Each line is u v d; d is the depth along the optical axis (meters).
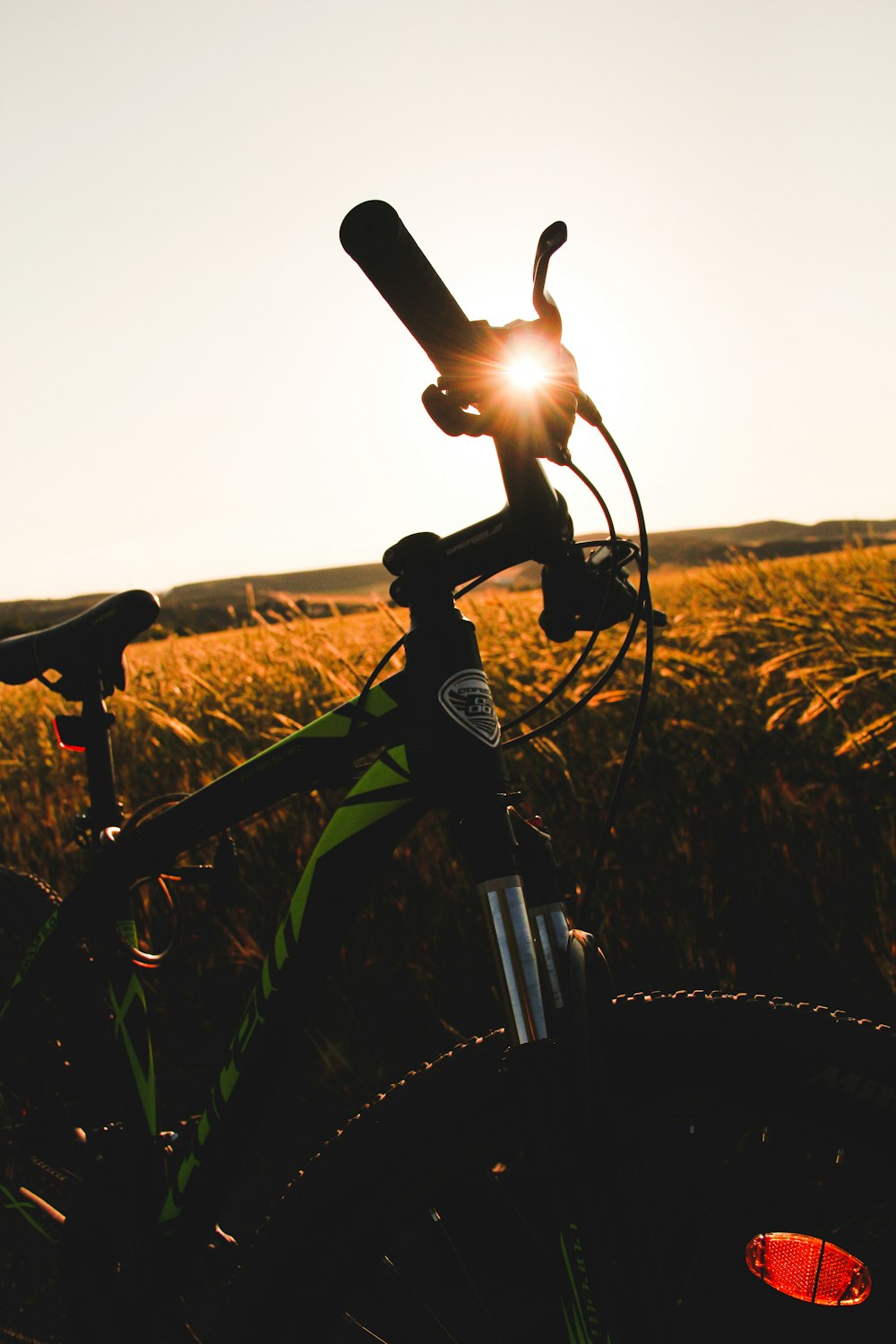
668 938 2.68
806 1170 1.12
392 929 2.90
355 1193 1.16
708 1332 1.20
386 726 1.23
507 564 1.17
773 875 2.80
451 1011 2.66
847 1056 0.97
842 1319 1.18
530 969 1.03
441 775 1.12
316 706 4.29
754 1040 1.00
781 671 4.12
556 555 1.15
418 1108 1.14
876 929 2.57
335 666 4.25
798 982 2.54
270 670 4.86
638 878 2.90
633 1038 1.04
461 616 1.19
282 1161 2.25
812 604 4.24
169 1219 1.33
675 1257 1.20
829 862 2.83
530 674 4.32
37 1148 1.71
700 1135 1.13
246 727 4.44
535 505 1.05
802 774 3.46
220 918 3.12
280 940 1.24
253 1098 1.26
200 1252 1.36
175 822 1.42
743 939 2.67
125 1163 1.45
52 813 4.12
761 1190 1.14
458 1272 1.33
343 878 1.19
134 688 4.99
